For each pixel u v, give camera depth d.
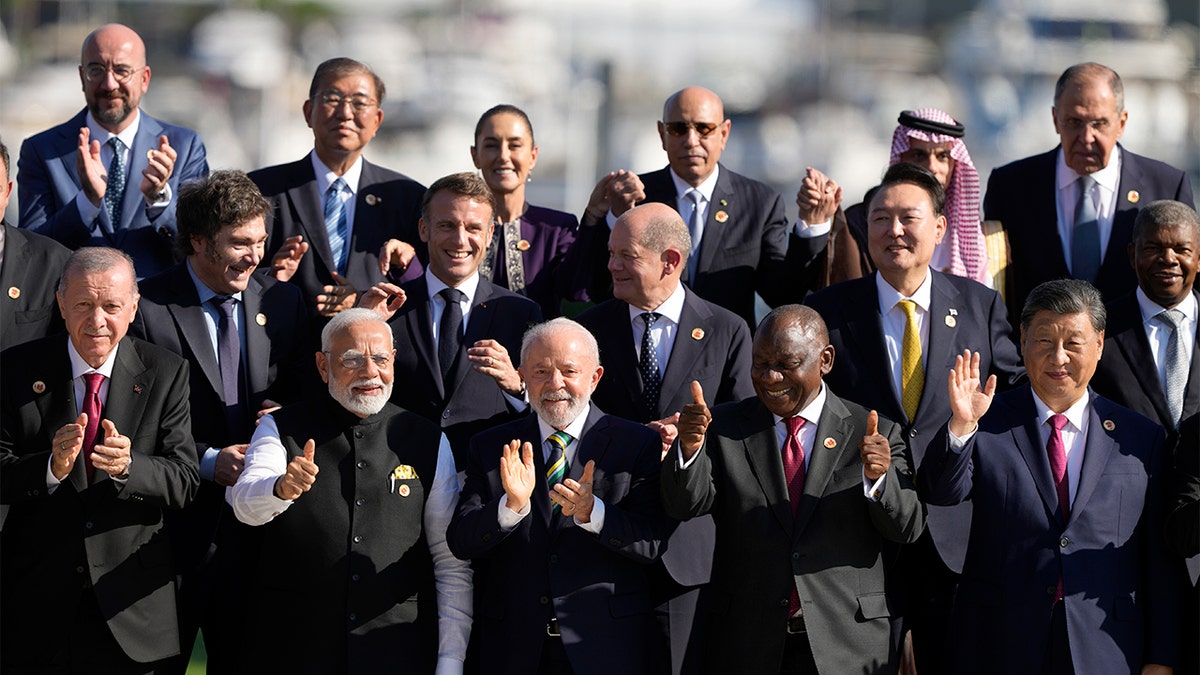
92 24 106.69
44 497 20.52
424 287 24.38
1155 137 101.62
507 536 20.69
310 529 20.77
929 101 112.69
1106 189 27.34
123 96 26.78
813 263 25.78
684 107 26.78
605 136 90.94
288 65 107.56
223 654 21.78
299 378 23.86
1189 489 20.88
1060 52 109.56
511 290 27.00
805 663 20.58
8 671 20.39
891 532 20.34
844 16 117.81
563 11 108.25
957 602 21.50
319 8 110.69
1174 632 20.97
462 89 99.56
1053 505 21.08
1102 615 20.72
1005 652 20.84
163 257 25.53
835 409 21.28
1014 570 20.98
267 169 26.86
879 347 23.34
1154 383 23.95
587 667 20.30
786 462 21.08
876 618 20.61
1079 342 21.09
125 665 20.67
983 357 23.67
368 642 20.53
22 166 27.02
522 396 23.47
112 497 20.67
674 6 111.38
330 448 21.16
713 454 21.11
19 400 20.73
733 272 26.61
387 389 21.33
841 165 103.62
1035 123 107.69
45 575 20.42
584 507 20.06
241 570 21.34
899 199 23.48
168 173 25.12
